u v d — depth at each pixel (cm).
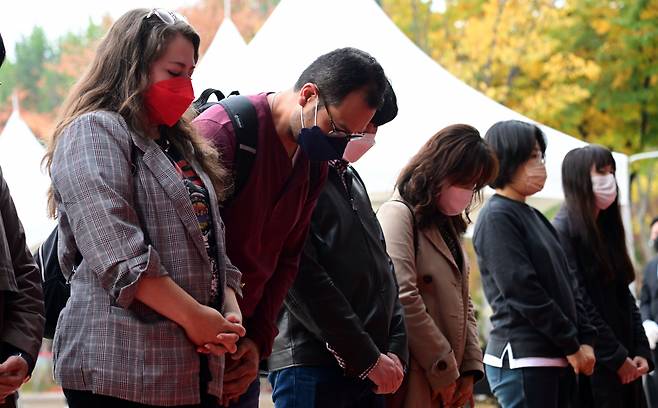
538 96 1558
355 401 389
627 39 1602
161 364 265
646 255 1877
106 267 258
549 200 777
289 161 335
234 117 324
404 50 714
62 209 276
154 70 283
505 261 495
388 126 680
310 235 377
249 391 355
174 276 271
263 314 343
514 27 1583
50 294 348
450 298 434
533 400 491
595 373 548
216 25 2073
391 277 396
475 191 442
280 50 705
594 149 562
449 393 420
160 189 274
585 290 555
